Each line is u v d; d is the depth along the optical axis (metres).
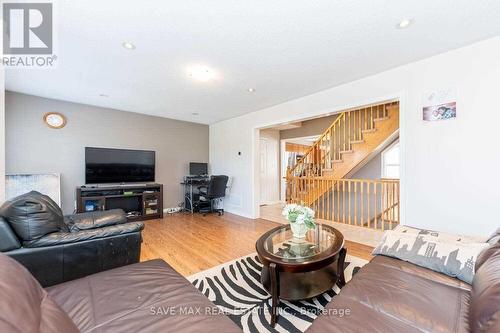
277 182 7.07
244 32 1.97
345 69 2.71
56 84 3.16
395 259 1.65
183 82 3.10
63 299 1.13
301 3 1.63
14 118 3.52
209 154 6.03
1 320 0.55
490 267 1.05
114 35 2.00
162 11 1.70
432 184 2.42
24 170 3.60
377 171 5.27
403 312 1.06
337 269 1.99
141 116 4.85
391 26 1.90
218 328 0.94
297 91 3.45
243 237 3.44
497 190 2.06
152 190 4.66
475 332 0.80
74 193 4.06
